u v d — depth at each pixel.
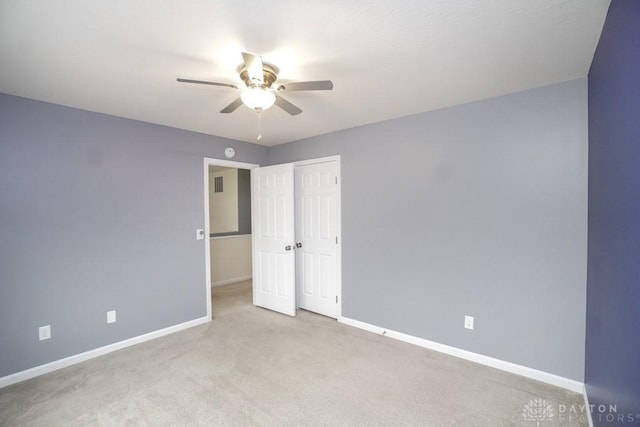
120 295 2.94
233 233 5.82
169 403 2.08
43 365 2.49
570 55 1.83
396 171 3.06
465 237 2.65
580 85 2.14
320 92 2.38
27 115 2.44
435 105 2.69
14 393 2.21
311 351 2.83
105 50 1.72
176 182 3.37
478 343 2.60
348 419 1.91
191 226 3.50
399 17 1.44
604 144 1.59
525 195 2.36
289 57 1.82
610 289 1.47
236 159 3.96
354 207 3.41
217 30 1.54
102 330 2.82
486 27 1.54
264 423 1.88
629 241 1.17
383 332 3.21
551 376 2.28
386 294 3.17
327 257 3.74
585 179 2.12
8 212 2.35
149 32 1.55
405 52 1.78
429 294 2.87
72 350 2.65
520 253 2.39
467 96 2.48
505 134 2.44
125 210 2.98
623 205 1.26
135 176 3.05
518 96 2.38
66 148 2.62
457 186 2.69
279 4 1.33
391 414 1.95
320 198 3.78
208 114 2.89
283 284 3.88
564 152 2.20
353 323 3.46
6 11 1.35
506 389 2.21
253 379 2.36
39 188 2.49
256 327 3.44
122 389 2.24
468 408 2.01
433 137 2.81
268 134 3.70
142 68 1.94
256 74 1.71
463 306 2.67
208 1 1.31
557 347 2.25
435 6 1.36
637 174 1.08
